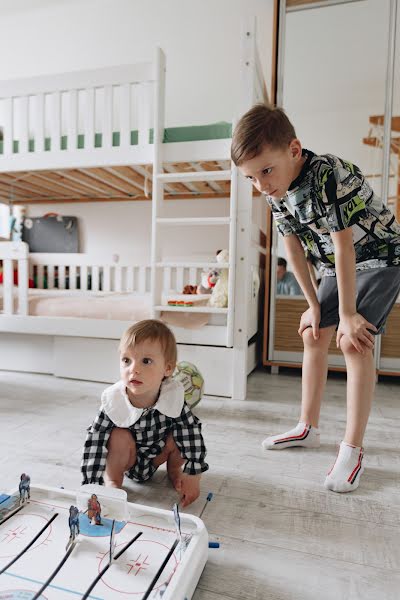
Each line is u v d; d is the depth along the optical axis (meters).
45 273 3.52
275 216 1.27
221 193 3.12
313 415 1.33
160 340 0.90
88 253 3.47
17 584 0.60
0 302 2.41
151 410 0.92
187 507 0.93
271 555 0.77
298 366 2.44
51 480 1.04
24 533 0.72
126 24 2.99
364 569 0.74
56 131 2.06
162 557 0.67
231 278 1.86
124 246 3.40
